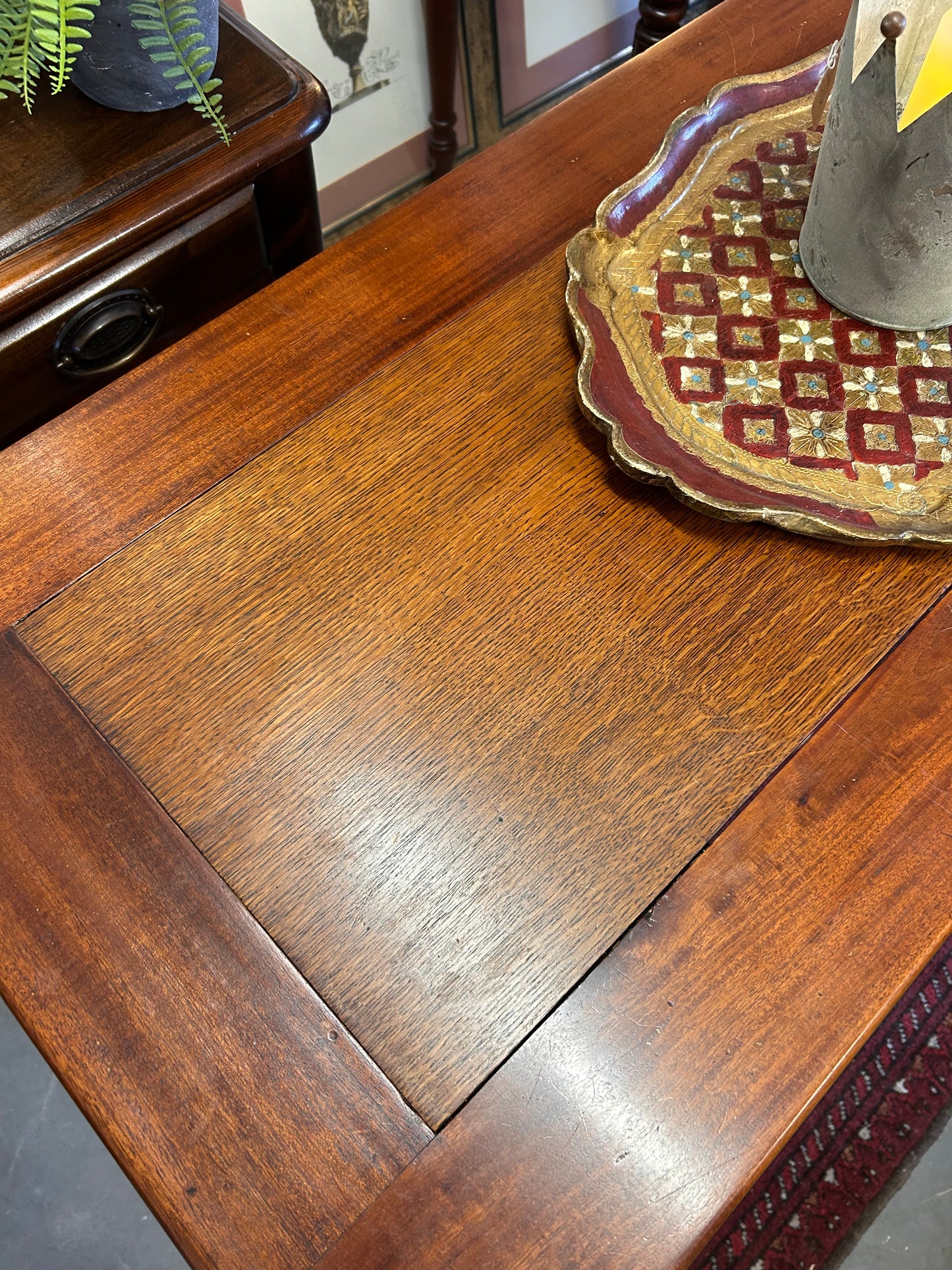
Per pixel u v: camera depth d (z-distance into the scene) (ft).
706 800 1.93
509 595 2.14
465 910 1.83
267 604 2.13
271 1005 1.76
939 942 1.79
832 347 2.40
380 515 2.23
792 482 2.22
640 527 2.21
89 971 1.79
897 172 2.06
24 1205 3.44
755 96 2.79
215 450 2.32
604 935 1.81
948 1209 3.32
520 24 5.24
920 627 2.11
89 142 2.66
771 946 1.79
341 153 5.14
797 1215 3.21
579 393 2.24
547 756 1.97
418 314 2.51
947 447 2.27
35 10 2.22
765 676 2.05
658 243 2.57
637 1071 1.70
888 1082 3.39
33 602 2.14
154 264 2.83
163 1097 1.69
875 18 2.02
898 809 1.91
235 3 4.17
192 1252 1.59
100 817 1.92
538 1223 1.60
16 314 2.55
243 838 1.90
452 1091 1.69
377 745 1.98
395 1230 1.59
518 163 2.78
